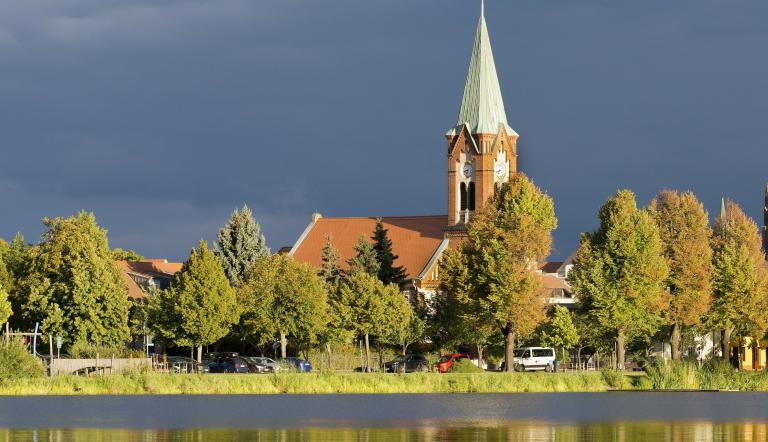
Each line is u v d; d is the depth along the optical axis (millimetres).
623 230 168250
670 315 173000
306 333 182375
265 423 91750
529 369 178000
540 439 81500
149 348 196750
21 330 177625
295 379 131375
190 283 177625
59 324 171750
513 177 177625
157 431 85312
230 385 127438
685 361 147750
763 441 80438
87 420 93875
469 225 175875
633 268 166750
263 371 164750
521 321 167000
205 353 196750
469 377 135875
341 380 131625
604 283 167625
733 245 178375
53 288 174000
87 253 174500
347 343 191500
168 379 127500
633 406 112125
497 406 111000
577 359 189750
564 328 180750
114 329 173750
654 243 168125
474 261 171000
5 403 111500
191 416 98062
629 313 167000
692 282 172875
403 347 191875
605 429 88312
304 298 181750
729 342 187000
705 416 99625
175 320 177750
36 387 123688
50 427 88125
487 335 177125
